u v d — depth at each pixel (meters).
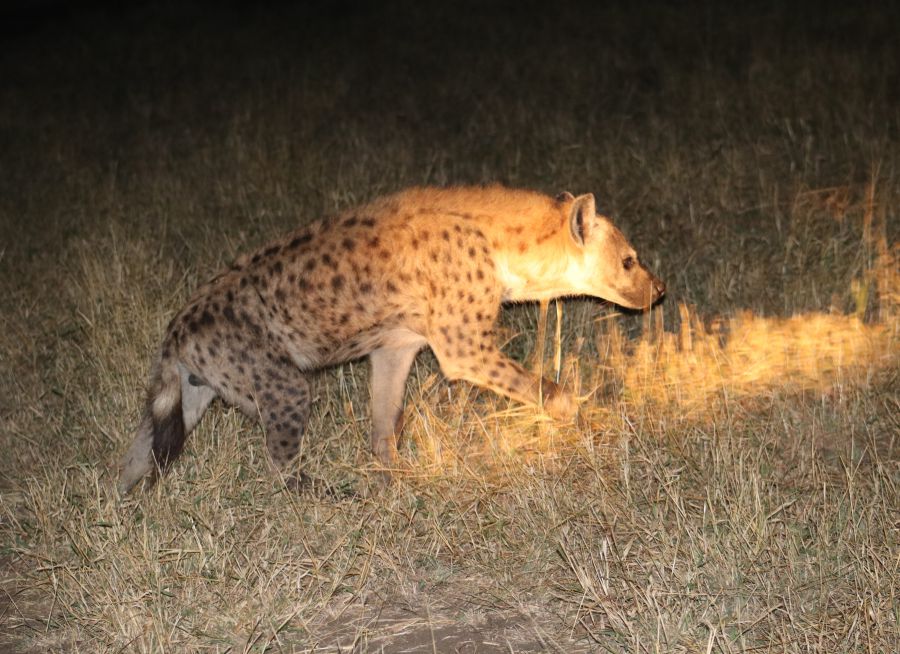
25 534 4.11
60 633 3.63
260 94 9.40
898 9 9.92
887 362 4.92
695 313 5.44
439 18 11.67
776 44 9.18
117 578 3.68
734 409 4.62
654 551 3.68
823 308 5.42
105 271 5.69
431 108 9.00
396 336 4.44
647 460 4.10
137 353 4.98
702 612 3.37
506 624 3.52
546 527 3.85
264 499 4.13
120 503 4.01
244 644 3.42
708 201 6.40
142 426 4.26
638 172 6.78
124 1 13.84
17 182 8.02
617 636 3.32
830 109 7.54
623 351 5.18
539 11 11.43
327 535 3.97
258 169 7.40
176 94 10.04
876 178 6.20
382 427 4.52
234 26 12.38
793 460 4.26
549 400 4.34
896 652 3.13
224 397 4.27
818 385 4.83
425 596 3.69
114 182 7.62
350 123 8.58
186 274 5.56
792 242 5.77
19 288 6.02
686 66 9.22
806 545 3.62
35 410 4.92
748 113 7.75
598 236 4.55
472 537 3.87
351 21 12.07
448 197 4.43
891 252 5.69
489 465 4.28
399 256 4.29
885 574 3.40
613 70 9.32
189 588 3.64
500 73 9.64
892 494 3.86
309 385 4.32
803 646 3.23
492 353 4.38
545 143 7.64
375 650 3.42
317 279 4.27
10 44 12.61
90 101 10.07
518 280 4.49
